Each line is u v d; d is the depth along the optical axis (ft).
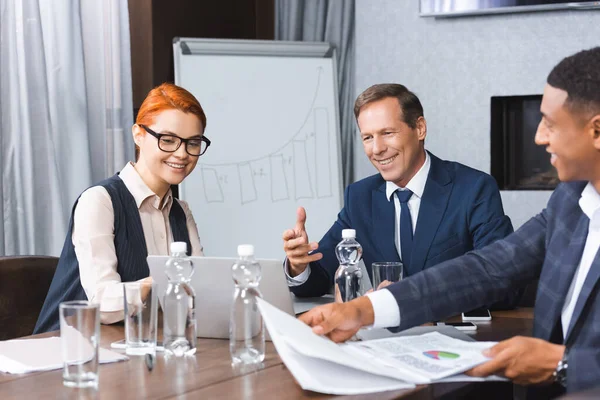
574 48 12.03
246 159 12.13
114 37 11.14
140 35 12.19
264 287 5.32
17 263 7.25
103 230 6.55
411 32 12.79
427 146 12.78
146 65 12.16
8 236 10.19
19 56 10.28
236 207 11.98
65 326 4.16
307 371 4.12
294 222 12.28
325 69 12.78
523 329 5.73
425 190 7.58
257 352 4.72
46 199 10.41
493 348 4.52
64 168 10.78
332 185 12.61
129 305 4.92
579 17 11.99
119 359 4.79
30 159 10.23
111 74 11.22
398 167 7.46
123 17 11.26
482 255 5.53
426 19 12.69
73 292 6.56
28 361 4.72
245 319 4.70
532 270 5.53
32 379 4.38
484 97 12.48
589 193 4.94
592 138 4.58
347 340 5.12
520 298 6.93
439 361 4.54
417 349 4.80
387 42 12.94
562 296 4.92
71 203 10.80
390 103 7.41
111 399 3.96
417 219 7.57
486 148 12.50
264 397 3.98
